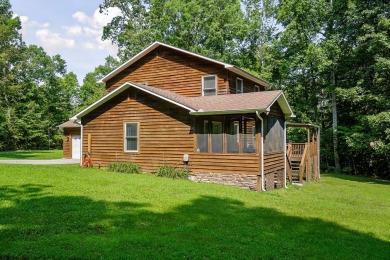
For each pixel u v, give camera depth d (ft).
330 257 17.46
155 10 102.68
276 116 46.70
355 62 70.23
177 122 45.57
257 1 103.91
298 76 86.07
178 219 23.15
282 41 85.30
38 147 138.21
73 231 19.19
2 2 107.65
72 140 79.25
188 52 57.67
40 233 18.60
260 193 37.40
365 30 61.00
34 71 150.20
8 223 20.12
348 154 76.38
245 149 41.47
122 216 22.93
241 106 40.14
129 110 49.83
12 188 31.07
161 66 61.98
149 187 35.12
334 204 33.96
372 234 23.04
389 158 70.69
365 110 71.36
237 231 21.07
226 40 103.04
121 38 101.86
